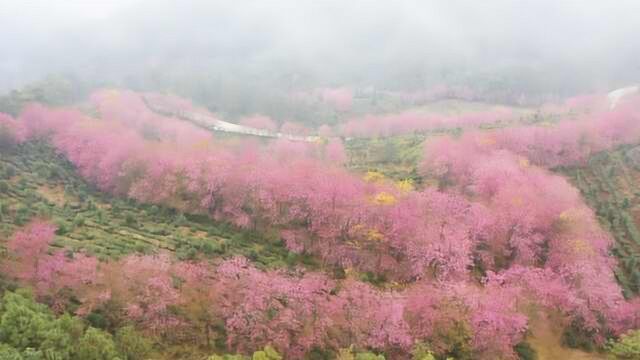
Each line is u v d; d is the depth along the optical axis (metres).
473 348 55.91
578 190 101.19
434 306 57.94
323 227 77.38
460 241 70.88
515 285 64.75
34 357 39.84
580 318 64.94
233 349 53.47
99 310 53.78
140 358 47.47
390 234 73.44
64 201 88.19
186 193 88.25
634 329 64.81
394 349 54.47
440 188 104.31
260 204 81.75
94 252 65.25
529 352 60.59
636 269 81.25
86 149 100.38
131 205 88.94
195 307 56.00
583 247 75.44
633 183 112.12
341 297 57.03
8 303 45.78
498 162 97.38
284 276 62.91
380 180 95.75
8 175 91.31
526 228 77.81
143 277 55.25
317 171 87.31
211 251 73.88
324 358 54.28
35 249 57.16
